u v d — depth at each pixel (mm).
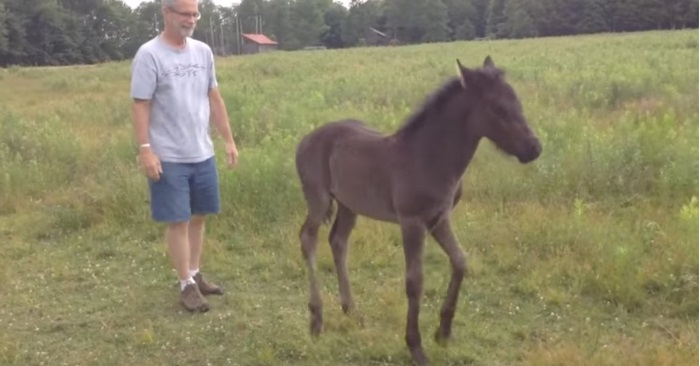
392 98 14344
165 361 5012
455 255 4785
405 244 4641
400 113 11609
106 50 79625
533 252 6414
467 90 4410
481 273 6184
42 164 10016
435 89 4594
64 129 12375
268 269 6629
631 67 17016
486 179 8266
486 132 4395
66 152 10555
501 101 4305
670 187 7504
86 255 7211
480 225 7078
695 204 6969
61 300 6121
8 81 31078
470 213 7355
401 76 19359
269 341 5203
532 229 6742
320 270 6500
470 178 8344
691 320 5219
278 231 7410
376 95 14766
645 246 6207
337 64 30047
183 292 5867
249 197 7902
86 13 80125
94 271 6746
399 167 4613
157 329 5500
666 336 5008
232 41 95938
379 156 4777
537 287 5781
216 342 5277
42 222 8125
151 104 5625
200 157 5789
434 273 6207
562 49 32188
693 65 17641
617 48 29906
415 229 4594
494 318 5430
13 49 66688
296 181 7973
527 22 73375
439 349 4867
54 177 9680
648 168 8000
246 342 5227
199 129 5777
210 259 6859
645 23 64125
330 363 4879
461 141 4492
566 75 16594
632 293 5477
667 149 8250
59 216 8141
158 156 5637
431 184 4520
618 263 5758
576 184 7883
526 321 5348
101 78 30109
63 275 6641
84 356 5113
